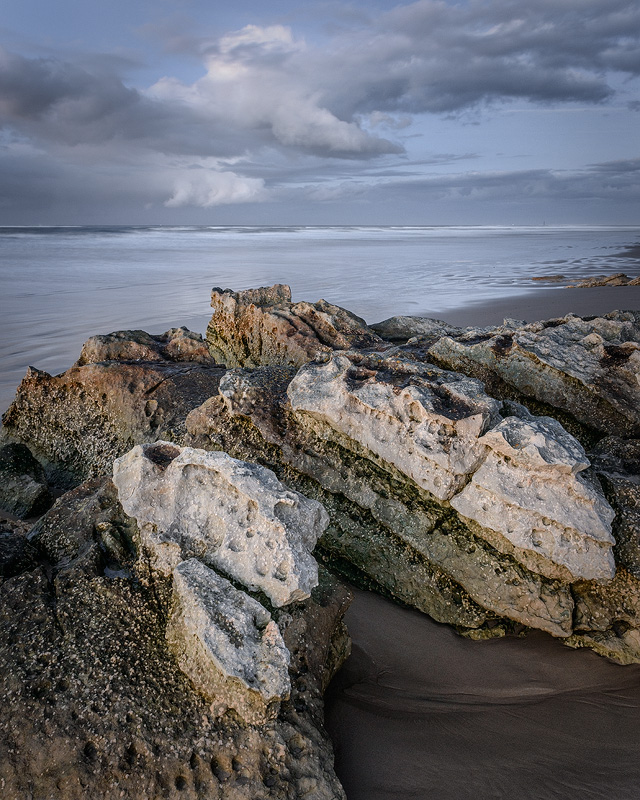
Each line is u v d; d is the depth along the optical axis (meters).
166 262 34.56
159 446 4.23
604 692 4.00
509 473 4.43
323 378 5.36
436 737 3.61
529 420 4.76
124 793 2.85
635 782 3.33
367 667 4.16
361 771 3.35
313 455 5.31
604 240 70.62
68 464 7.54
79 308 18.20
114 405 7.24
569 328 7.05
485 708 3.86
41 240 57.09
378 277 27.50
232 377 5.91
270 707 3.10
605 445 5.49
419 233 103.19
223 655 3.14
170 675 3.24
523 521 4.36
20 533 4.55
